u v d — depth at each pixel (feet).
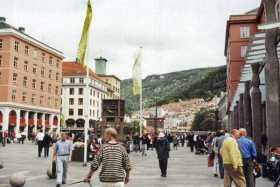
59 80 282.77
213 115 412.57
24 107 231.91
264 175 47.98
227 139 31.83
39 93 252.21
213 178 48.88
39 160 75.97
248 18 202.90
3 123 215.92
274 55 49.78
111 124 113.09
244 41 202.69
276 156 44.70
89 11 68.44
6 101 217.36
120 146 19.88
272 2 51.19
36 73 248.93
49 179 46.11
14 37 222.69
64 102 342.44
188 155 104.32
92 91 351.87
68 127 335.47
